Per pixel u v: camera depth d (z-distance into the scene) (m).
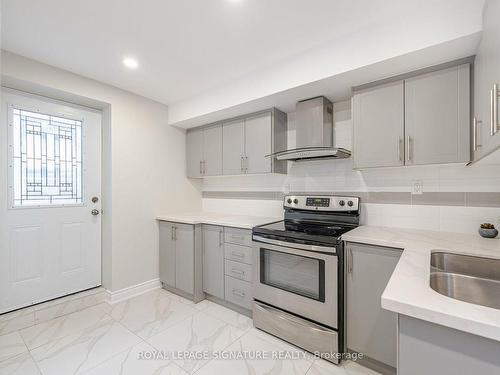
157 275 2.91
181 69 2.17
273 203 2.75
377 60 1.55
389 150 1.74
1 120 2.07
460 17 1.31
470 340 0.63
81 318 2.21
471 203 1.71
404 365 0.72
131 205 2.67
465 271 1.27
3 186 2.08
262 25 1.59
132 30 1.64
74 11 1.46
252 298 2.13
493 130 0.99
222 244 2.41
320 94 2.09
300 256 1.79
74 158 2.49
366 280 1.57
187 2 1.39
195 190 3.38
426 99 1.61
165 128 3.01
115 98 2.53
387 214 2.04
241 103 2.30
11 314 2.06
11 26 1.59
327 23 1.57
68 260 2.43
